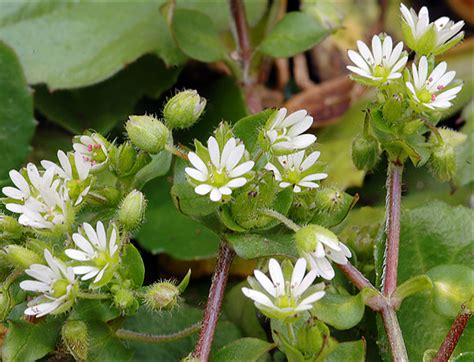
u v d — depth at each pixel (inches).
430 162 6.8
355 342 6.1
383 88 6.4
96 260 5.9
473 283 6.3
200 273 8.0
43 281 5.9
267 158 6.2
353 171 8.4
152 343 6.9
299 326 6.2
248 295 5.8
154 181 8.1
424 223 7.1
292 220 6.4
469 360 6.1
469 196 8.2
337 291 6.6
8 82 8.1
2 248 6.3
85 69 8.4
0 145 8.1
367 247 7.1
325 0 8.2
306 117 6.2
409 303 6.8
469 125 8.2
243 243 6.2
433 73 6.3
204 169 6.1
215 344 7.1
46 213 6.0
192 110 6.5
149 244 7.8
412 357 6.7
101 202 6.5
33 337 6.2
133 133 6.3
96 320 6.3
